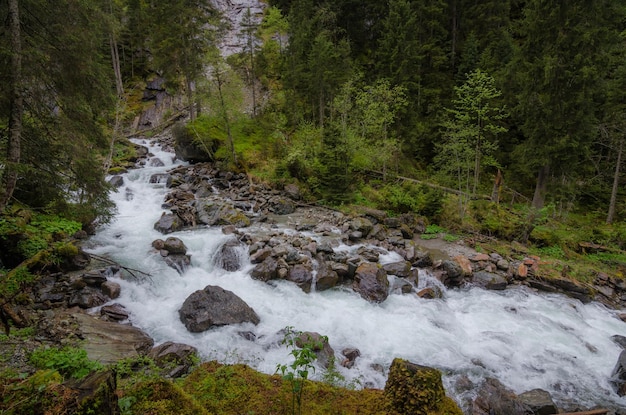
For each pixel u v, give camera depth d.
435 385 3.99
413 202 19.14
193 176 22.03
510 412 6.53
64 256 10.28
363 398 4.22
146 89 34.16
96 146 10.79
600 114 21.94
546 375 7.98
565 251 15.76
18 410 2.68
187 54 26.34
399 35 25.28
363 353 8.41
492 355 8.60
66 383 2.92
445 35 27.94
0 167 7.91
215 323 8.66
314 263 12.05
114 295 9.50
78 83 9.32
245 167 22.91
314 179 20.61
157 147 27.95
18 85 7.64
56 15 8.45
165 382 3.59
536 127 18.28
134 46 34.94
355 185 21.97
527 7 18.72
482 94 18.45
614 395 7.42
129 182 20.52
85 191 10.93
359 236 14.99
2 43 7.59
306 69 27.02
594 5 16.48
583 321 10.56
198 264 12.10
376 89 22.53
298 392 4.12
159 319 9.00
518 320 10.36
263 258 12.19
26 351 6.58
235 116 23.70
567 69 17.12
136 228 14.73
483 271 13.00
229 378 4.39
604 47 17.22
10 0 7.37
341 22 33.47
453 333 9.54
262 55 32.06
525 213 18.75
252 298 10.26
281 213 18.33
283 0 39.97
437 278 12.27
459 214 18.66
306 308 10.06
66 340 7.26
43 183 9.45
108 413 2.85
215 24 28.12
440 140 25.14
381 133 23.47
